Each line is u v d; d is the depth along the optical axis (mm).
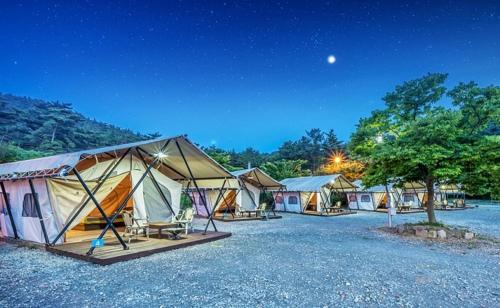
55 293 5145
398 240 10562
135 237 10336
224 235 11008
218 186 19672
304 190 23391
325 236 11492
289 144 50375
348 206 27609
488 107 11070
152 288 5375
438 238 10898
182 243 9125
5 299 4883
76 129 60500
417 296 5035
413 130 11258
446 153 10414
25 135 54125
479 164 10727
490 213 22141
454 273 6395
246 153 46250
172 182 12758
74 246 8586
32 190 8953
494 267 6918
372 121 14367
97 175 10148
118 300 4832
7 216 10445
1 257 7754
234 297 4949
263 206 19391
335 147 46875
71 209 9414
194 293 5129
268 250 8711
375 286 5523
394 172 11953
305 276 6102
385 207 27594
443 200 27250
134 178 11359
